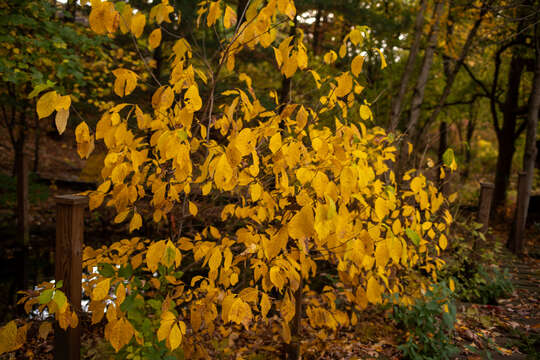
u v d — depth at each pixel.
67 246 2.10
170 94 1.75
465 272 4.79
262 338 3.72
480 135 25.14
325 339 3.63
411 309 3.37
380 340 3.58
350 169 1.81
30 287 5.75
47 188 9.23
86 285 2.19
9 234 7.84
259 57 7.60
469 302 4.54
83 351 3.19
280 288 1.87
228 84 3.96
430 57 8.23
